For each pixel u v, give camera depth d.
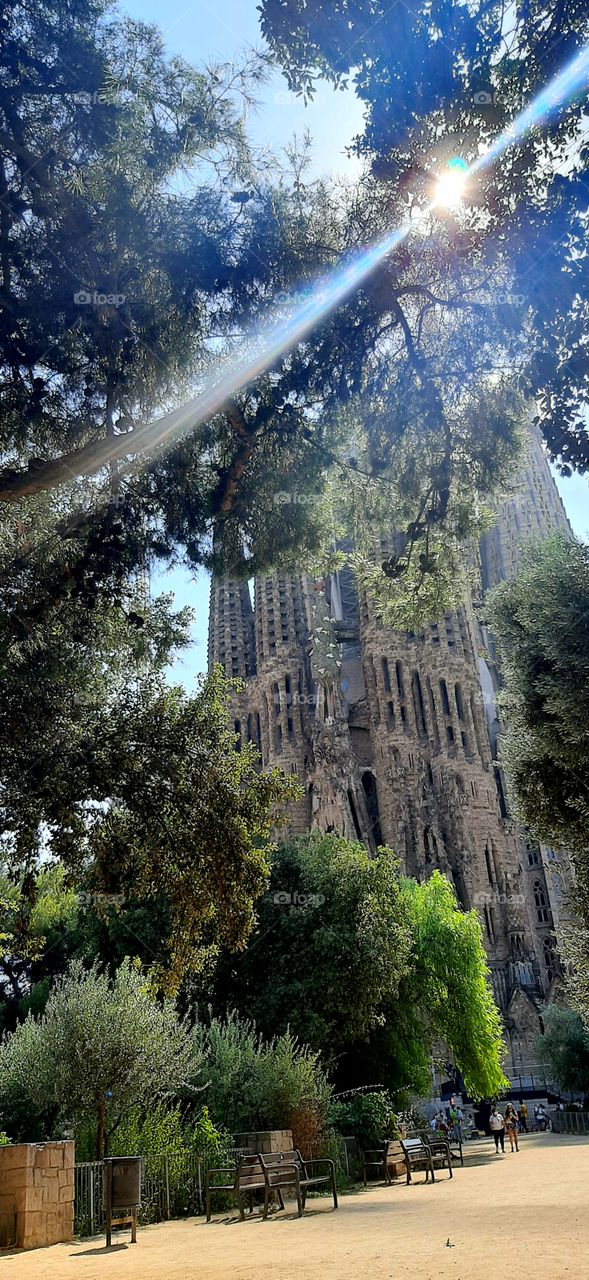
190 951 20.05
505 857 98.31
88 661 19.11
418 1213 19.16
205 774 19.06
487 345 15.62
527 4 12.95
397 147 14.13
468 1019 48.81
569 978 23.41
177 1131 26.16
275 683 112.69
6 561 16.59
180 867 18.98
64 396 16.25
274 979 42.44
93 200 14.59
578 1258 11.28
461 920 50.81
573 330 13.61
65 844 18.20
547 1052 67.56
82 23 14.31
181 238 14.84
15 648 16.20
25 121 14.17
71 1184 18.98
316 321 15.51
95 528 16.80
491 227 13.93
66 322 14.64
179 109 14.76
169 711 19.61
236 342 15.97
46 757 17.39
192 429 16.42
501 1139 44.81
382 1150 31.02
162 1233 19.27
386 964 41.88
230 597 123.31
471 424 16.31
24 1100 26.91
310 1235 16.52
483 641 113.12
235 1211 23.81
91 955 45.59
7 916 25.36
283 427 16.69
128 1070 24.03
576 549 19.97
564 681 18.72
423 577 18.48
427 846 97.25
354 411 16.80
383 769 102.94
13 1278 12.61
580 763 19.61
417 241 15.33
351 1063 45.00
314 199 16.16
